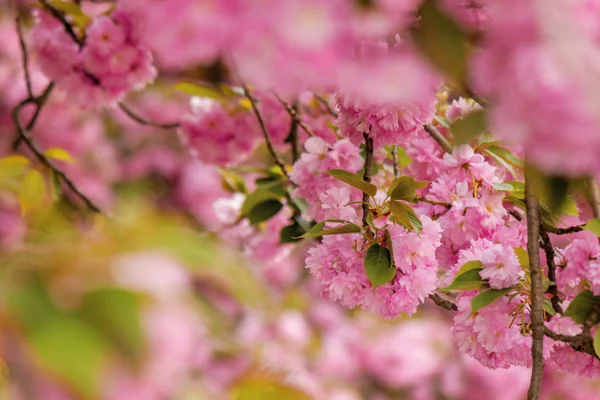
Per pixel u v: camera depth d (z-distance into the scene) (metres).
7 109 5.75
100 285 0.65
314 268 2.34
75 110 5.93
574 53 0.87
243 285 0.78
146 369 0.64
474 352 2.25
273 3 0.80
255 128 3.92
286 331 5.07
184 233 0.77
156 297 0.67
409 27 0.96
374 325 6.06
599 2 0.89
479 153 2.66
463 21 0.96
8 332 0.63
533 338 1.95
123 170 6.55
